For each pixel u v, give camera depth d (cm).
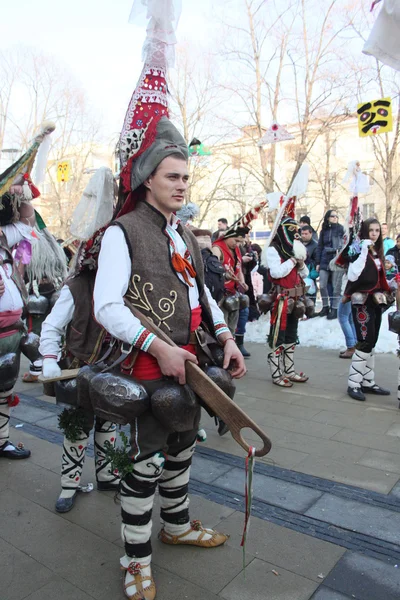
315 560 224
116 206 213
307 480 299
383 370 556
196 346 211
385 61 166
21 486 304
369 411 421
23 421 415
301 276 507
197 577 214
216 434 377
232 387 207
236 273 544
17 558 232
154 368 196
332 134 1836
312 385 507
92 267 237
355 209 448
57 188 2209
